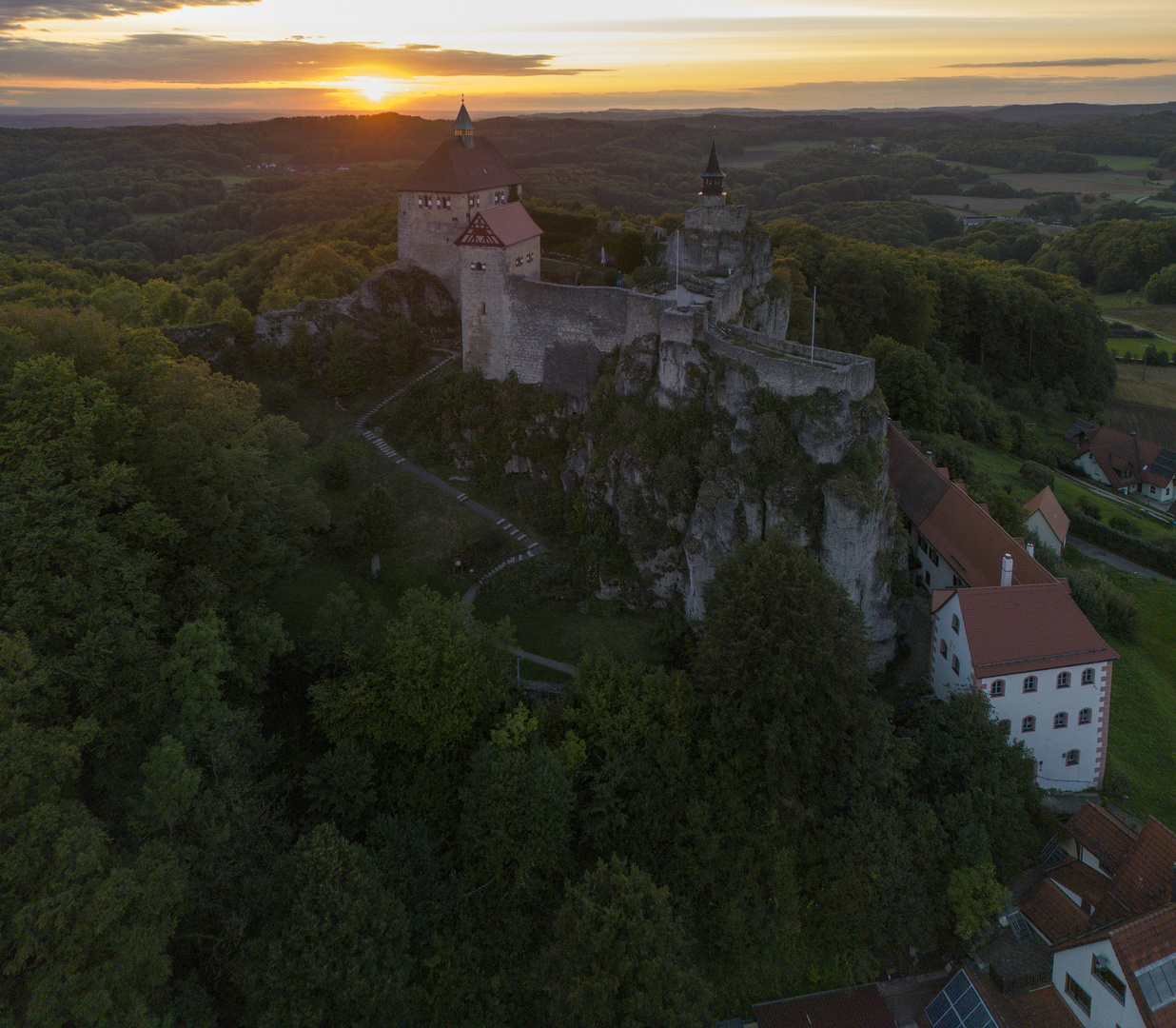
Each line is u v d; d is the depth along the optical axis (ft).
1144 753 191.83
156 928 108.68
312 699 169.17
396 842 142.61
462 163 283.79
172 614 156.87
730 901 149.18
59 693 124.36
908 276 390.01
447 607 165.17
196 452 164.86
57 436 149.59
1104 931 131.54
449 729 154.92
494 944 144.15
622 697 163.84
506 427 241.55
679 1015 119.03
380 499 203.00
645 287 270.67
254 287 362.53
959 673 175.94
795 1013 144.05
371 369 273.54
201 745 136.15
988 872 148.36
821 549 188.96
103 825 114.93
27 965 100.53
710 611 165.48
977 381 426.51
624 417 216.13
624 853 155.22
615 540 213.46
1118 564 295.48
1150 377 492.95
